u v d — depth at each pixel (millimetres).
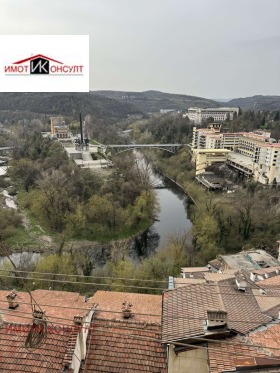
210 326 15078
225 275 24172
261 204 76000
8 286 43438
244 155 137875
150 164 137625
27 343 15516
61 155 116500
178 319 16797
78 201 81875
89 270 49281
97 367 17047
